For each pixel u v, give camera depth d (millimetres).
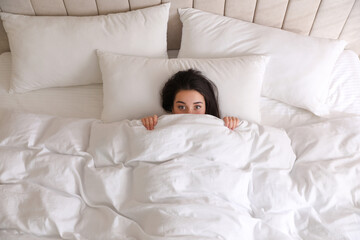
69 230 879
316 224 905
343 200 938
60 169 975
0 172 975
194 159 944
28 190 932
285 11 1324
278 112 1281
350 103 1273
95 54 1286
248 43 1275
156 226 822
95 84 1396
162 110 1178
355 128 1098
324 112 1245
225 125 1052
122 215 913
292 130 1149
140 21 1293
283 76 1246
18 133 1073
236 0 1312
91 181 961
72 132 1090
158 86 1181
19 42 1281
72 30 1276
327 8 1290
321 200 940
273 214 912
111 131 1039
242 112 1157
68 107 1300
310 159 1040
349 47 1453
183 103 1072
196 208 849
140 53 1297
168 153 953
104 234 847
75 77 1321
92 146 1042
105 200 931
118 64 1219
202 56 1300
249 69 1187
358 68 1385
